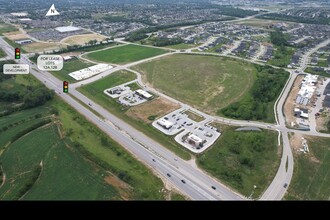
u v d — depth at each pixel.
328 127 144.62
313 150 127.31
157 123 145.75
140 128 141.50
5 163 116.06
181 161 117.56
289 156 122.62
